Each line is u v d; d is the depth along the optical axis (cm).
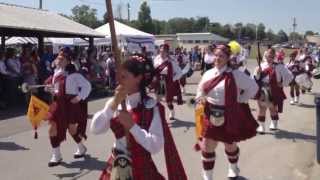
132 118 390
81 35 2370
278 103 1178
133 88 397
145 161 398
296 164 888
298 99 1836
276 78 1163
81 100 864
